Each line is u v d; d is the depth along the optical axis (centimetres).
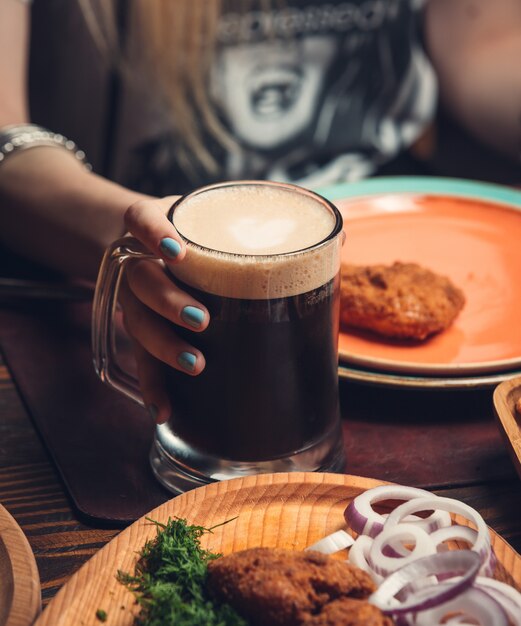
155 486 85
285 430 79
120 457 88
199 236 77
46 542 78
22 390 97
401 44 198
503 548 73
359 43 194
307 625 61
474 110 209
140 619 67
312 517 79
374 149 203
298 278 73
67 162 132
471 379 94
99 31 179
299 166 199
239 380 76
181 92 185
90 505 81
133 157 191
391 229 125
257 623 65
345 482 80
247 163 196
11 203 125
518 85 203
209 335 76
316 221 80
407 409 96
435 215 128
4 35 161
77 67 187
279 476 80
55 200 122
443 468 87
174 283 78
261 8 184
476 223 126
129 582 70
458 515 78
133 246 79
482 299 110
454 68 210
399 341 102
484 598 64
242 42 186
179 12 178
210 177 193
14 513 81
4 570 69
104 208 118
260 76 190
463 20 208
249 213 81
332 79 195
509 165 211
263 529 77
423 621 64
